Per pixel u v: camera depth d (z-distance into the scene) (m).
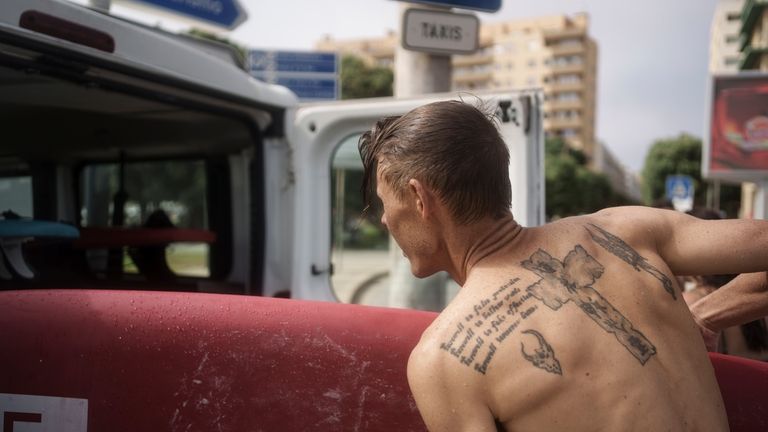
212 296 1.42
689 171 58.19
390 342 1.32
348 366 1.32
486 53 110.56
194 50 2.61
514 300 1.03
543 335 0.99
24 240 2.54
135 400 1.32
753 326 2.59
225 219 3.81
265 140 3.09
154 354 1.32
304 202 3.02
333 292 3.13
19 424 1.34
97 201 4.22
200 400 1.32
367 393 1.31
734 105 15.03
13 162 3.81
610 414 0.96
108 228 3.63
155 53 2.41
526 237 1.14
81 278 3.35
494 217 1.13
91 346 1.33
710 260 1.16
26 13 1.99
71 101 2.94
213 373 1.32
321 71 7.33
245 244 3.75
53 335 1.34
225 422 1.33
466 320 1.02
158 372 1.32
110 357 1.32
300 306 1.39
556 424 0.96
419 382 1.01
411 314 1.38
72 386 1.33
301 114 3.03
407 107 2.82
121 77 2.39
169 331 1.33
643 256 1.14
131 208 4.17
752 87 14.88
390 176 1.12
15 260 2.53
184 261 3.88
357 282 8.26
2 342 1.34
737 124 15.03
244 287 3.70
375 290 7.46
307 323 1.35
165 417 1.32
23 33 1.98
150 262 3.70
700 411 1.03
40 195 3.91
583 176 58.66
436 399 0.99
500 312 1.01
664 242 1.19
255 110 2.98
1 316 1.35
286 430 1.33
